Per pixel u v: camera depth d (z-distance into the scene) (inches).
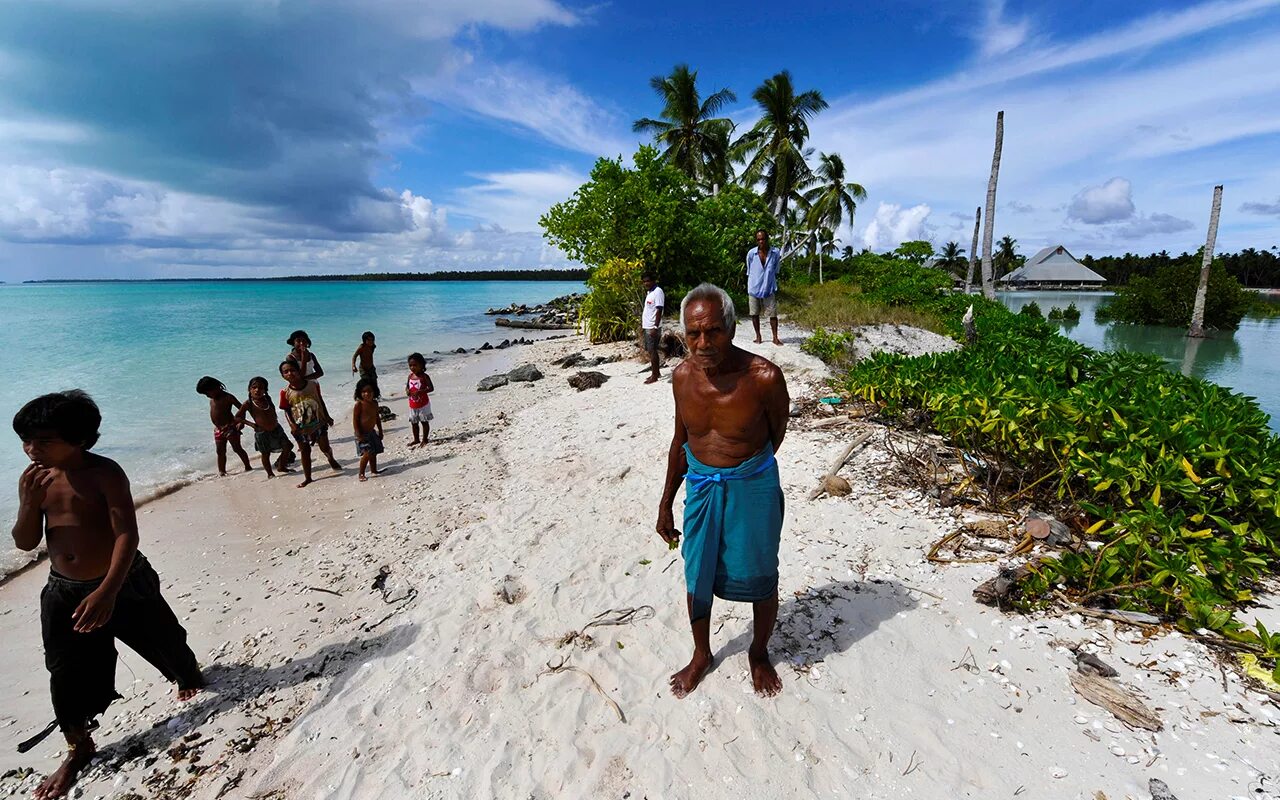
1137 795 87.4
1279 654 106.0
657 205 682.8
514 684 128.7
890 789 93.8
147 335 967.0
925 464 207.8
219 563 207.9
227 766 116.0
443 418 424.5
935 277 952.3
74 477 110.0
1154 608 126.9
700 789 98.0
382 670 139.8
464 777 106.2
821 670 119.8
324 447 304.2
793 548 167.0
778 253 440.5
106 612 109.6
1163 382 217.9
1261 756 90.9
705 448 107.4
